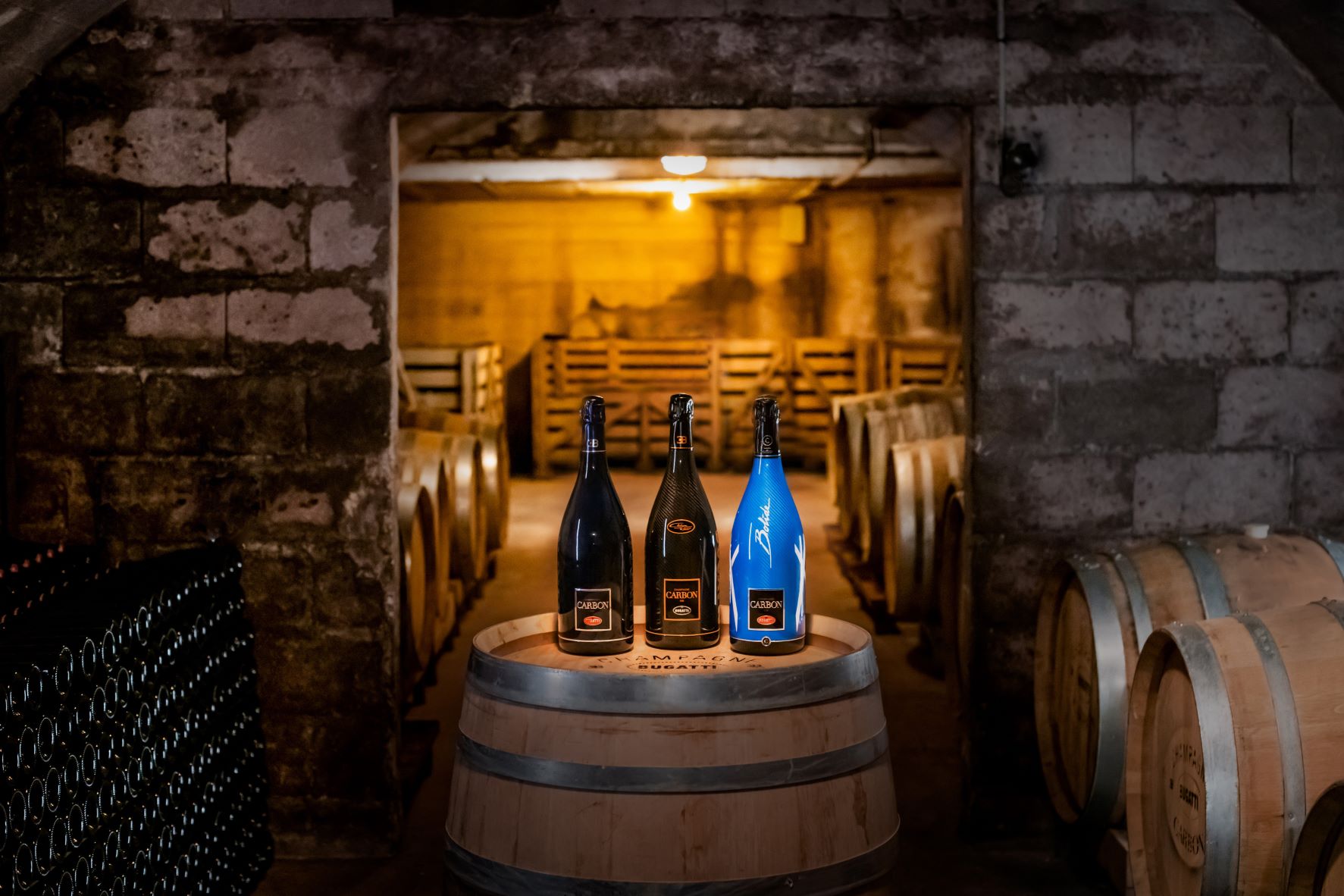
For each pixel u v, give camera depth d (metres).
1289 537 3.53
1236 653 2.73
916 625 7.08
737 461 12.81
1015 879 3.98
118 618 2.88
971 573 4.28
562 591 2.31
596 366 12.83
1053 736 3.82
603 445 2.35
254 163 4.14
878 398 7.75
